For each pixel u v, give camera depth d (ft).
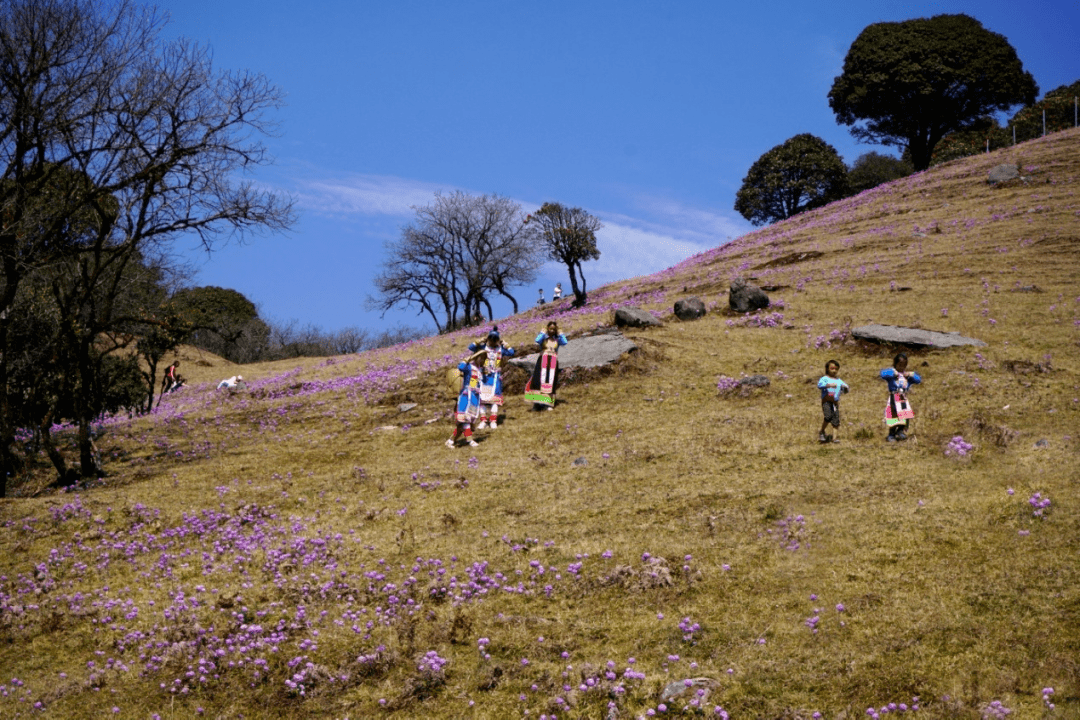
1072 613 24.93
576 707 23.88
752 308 94.17
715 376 69.10
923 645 24.56
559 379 71.67
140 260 65.41
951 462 41.32
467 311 225.35
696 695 23.40
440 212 222.07
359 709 25.14
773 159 261.03
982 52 221.66
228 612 32.14
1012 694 21.59
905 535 32.48
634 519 38.17
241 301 247.70
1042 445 42.09
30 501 50.01
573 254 158.51
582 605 30.30
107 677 28.07
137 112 53.93
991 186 149.07
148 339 90.48
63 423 88.12
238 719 25.21
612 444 52.60
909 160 302.86
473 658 27.32
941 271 99.60
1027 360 62.03
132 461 64.85
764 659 24.99
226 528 42.37
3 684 28.19
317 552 37.65
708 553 33.19
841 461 43.34
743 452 47.09
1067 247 99.81
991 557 29.50
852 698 22.59
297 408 81.25
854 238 135.33
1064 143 171.32
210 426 77.97
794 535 33.68
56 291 57.77
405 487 47.75
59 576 37.50
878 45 227.81
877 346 71.77
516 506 41.93
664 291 132.67
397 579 34.01
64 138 52.70
